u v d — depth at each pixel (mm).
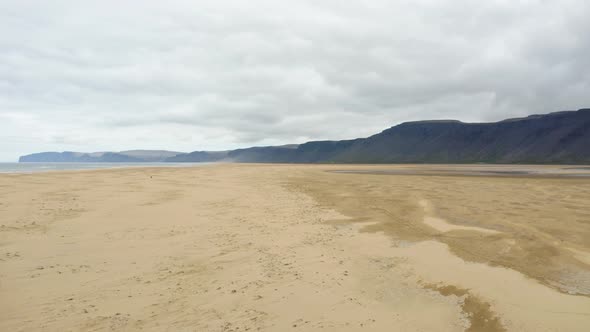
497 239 8305
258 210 12977
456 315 4852
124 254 7680
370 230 9828
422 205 13258
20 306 5137
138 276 6398
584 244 7633
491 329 4430
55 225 10023
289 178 28453
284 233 9562
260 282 6102
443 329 4488
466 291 5574
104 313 4941
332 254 7695
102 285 5961
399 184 21828
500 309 4906
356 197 16047
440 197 15250
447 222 10344
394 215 11680
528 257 7031
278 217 11695
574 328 4340
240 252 7836
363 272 6586
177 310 5047
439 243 8320
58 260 7184
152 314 4922
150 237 9070
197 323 4656
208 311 5016
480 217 10766
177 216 11703
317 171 44281
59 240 8609
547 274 6160
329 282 6098
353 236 9219
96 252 7781
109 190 17797
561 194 15758
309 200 15469
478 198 14742
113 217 11320
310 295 5559
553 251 7246
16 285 5887
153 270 6719
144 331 4438
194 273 6559
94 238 8875
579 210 11500
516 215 10820
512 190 17672
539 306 4953
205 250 8000
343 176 31594
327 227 10266
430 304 5215
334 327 4551
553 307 4906
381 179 26906
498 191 17297
